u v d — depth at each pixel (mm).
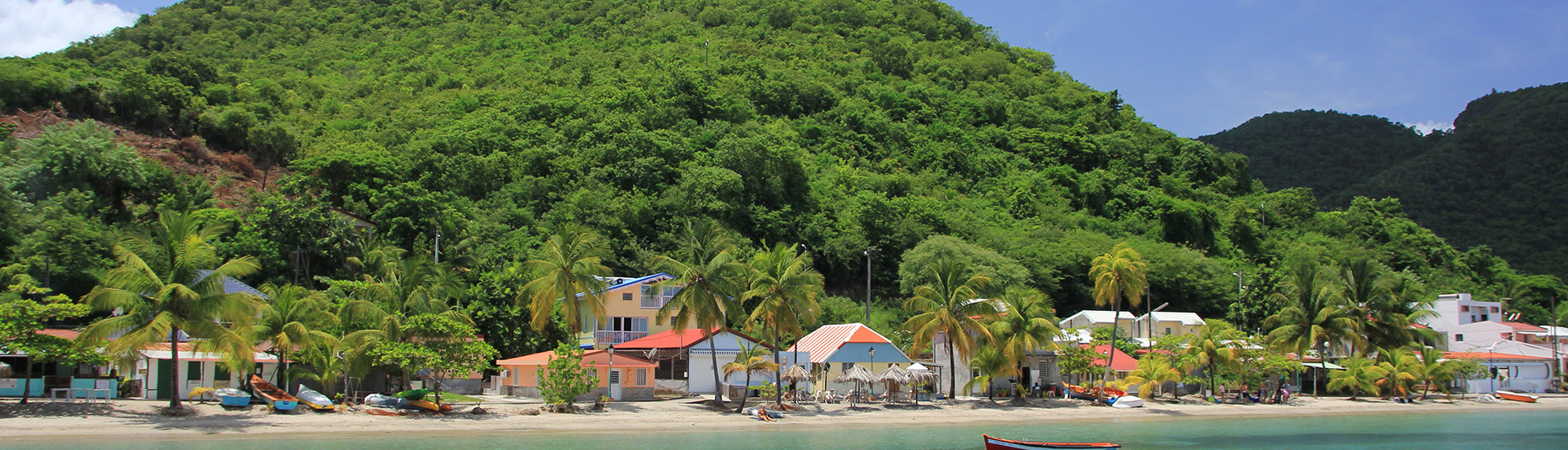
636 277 79250
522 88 128125
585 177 93750
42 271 53469
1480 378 75688
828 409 52625
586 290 52156
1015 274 84125
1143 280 60250
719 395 51250
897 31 189875
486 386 63969
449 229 75500
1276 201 145625
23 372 46125
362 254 68938
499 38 168375
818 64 160375
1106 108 170500
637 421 45844
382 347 42625
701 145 106312
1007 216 111125
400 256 64750
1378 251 134250
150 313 37531
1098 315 81062
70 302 38469
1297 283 72688
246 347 38594
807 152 118875
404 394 45344
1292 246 127312
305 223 67125
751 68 146000
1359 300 74438
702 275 48969
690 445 39031
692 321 65562
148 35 156500
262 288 50625
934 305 52531
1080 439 44938
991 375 56688
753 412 49469
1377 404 68312
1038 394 62938
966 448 39844
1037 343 55219
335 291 54094
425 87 134500
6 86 89750
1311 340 69875
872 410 52812
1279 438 47562
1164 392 67688
